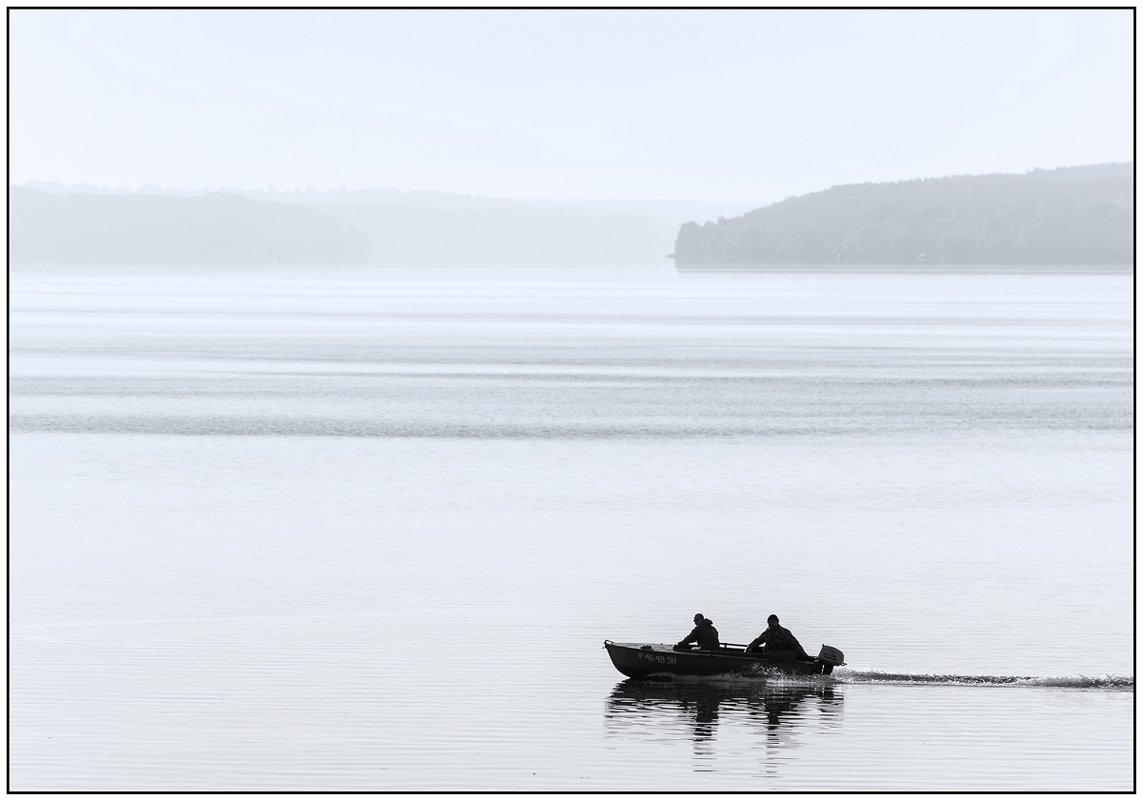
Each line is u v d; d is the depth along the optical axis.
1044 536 188.88
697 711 115.50
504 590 156.88
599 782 100.88
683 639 133.88
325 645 133.62
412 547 180.25
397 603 150.38
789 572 166.62
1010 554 176.62
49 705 115.56
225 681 122.06
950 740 108.94
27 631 137.88
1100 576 164.12
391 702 116.88
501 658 130.38
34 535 186.50
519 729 111.12
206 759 104.69
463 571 166.12
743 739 109.19
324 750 106.44
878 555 176.00
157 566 167.62
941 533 191.00
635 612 148.25
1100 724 112.81
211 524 195.75
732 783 100.88
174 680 122.25
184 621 142.12
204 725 111.19
